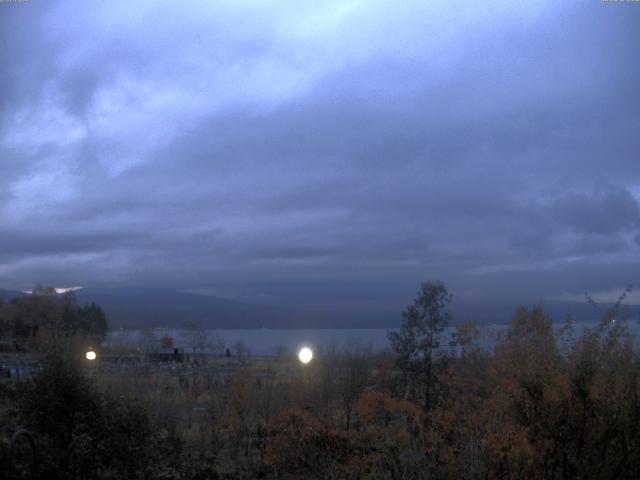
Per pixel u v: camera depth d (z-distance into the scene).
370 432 10.65
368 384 16.42
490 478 7.01
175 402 15.43
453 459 7.49
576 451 6.75
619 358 7.16
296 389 16.09
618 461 6.68
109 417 9.56
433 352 14.84
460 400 11.84
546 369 7.32
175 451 10.41
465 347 14.34
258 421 14.85
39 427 9.41
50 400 9.54
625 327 7.34
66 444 9.22
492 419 7.85
